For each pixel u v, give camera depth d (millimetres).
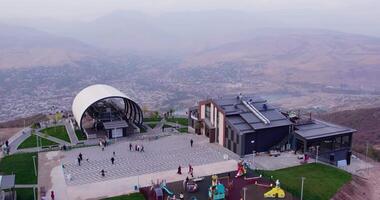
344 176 69062
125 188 63031
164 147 84688
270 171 69312
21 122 123562
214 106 87375
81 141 89812
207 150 82125
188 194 59625
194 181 63500
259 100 91688
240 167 66750
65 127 102312
